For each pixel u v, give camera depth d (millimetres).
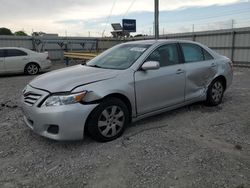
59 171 3367
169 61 5082
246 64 17094
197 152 3795
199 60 5719
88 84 3951
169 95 5016
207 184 3035
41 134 3895
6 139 4367
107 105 4059
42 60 14438
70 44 24453
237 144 4102
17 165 3539
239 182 3070
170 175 3219
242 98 6992
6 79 12234
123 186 3027
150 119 5215
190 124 4957
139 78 4480
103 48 26234
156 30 17094
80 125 3816
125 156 3691
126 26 27094
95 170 3367
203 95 5754
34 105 3889
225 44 18312
